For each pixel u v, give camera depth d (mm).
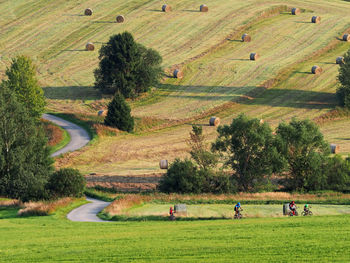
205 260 83875
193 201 182625
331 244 91625
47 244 101562
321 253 85562
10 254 93688
